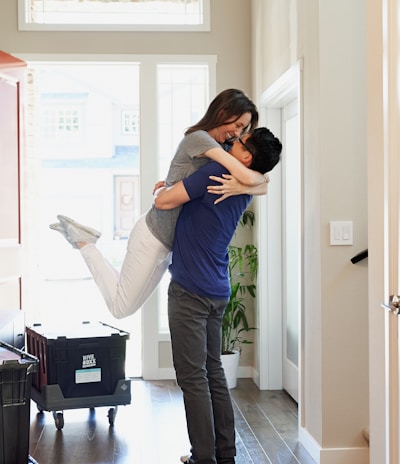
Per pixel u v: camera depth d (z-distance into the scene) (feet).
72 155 36.32
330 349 10.46
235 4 16.35
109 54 16.06
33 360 8.66
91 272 10.36
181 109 16.65
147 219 9.64
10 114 14.53
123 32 16.12
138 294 9.91
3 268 14.11
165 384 15.78
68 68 16.67
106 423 12.57
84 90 35.73
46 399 11.87
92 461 10.53
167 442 11.47
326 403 10.45
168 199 9.09
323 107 10.43
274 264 15.25
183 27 16.20
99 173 36.55
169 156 16.61
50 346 11.89
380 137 7.63
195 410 9.25
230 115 9.56
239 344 16.40
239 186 9.05
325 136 10.43
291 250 14.47
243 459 10.69
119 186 36.70
